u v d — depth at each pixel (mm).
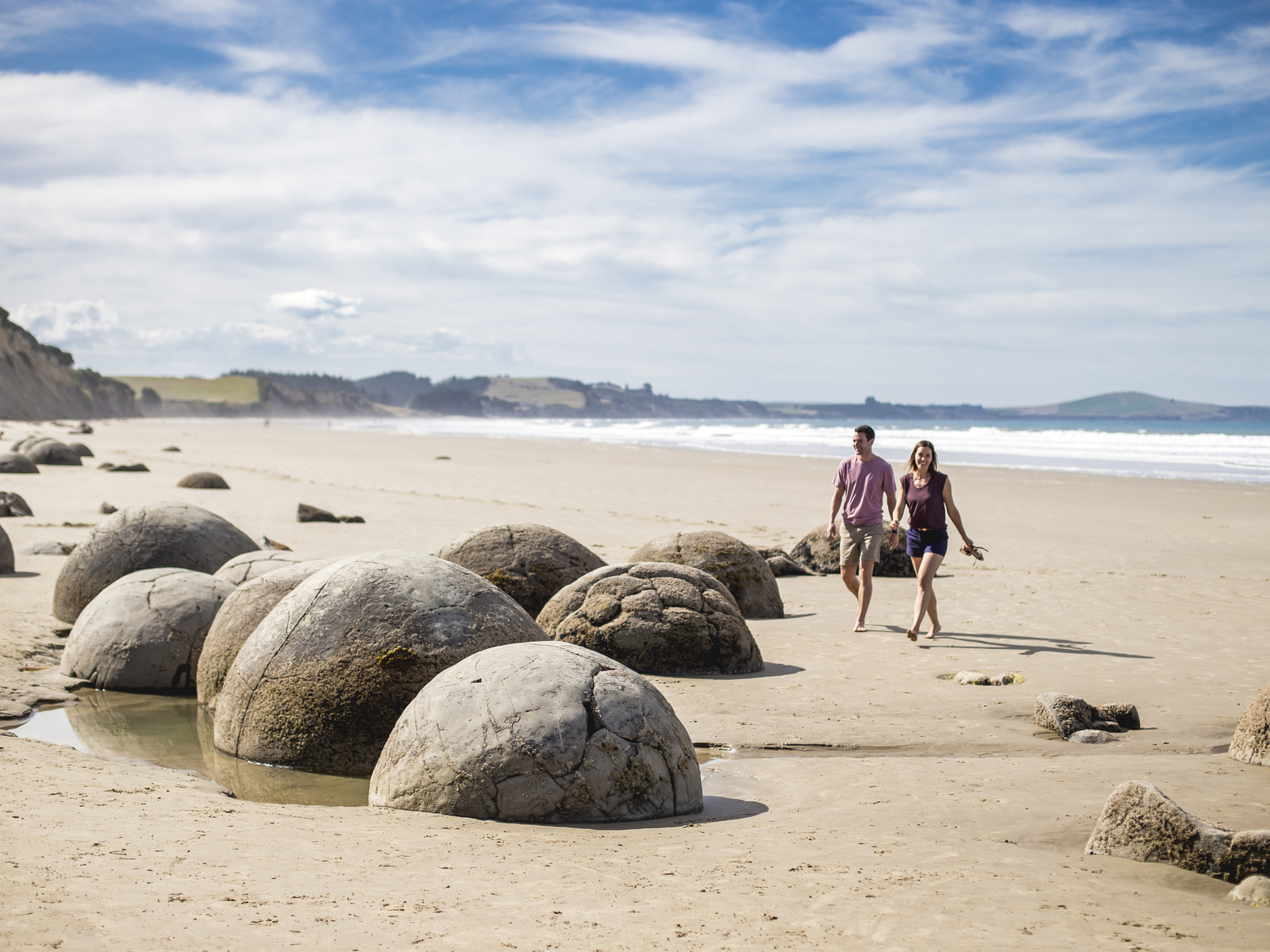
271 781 5785
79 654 8422
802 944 3180
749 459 41781
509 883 3721
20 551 14789
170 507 10719
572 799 4730
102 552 10266
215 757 6340
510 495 25641
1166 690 7871
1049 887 3811
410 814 4793
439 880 3725
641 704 5086
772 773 5922
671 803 4961
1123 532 19172
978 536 18781
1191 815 4145
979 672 8633
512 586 10234
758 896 3648
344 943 3047
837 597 12734
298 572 7523
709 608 8820
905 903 3596
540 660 5191
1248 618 11008
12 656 8930
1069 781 5473
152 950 2904
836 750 6480
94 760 5887
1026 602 12164
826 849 4309
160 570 8891
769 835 4559
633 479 30828
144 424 122000
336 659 6094
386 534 17641
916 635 9984
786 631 10609
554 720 4871
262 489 25875
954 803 5094
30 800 4535
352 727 5984
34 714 7453
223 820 4488
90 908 3195
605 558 15203
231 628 7367
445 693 5129
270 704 6195
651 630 8680
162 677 8188
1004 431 79688
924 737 6695
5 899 3203
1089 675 8445
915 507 10195
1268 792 5160
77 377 161250
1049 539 18328
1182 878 3951
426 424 160750
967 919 3443
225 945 2977
